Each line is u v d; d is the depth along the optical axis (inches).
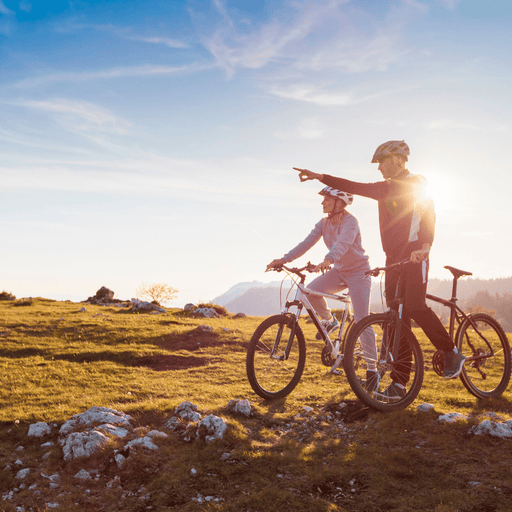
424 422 158.2
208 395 228.1
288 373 209.6
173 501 116.8
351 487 121.4
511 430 143.6
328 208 209.6
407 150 178.1
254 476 127.7
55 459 145.3
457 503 108.5
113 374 344.5
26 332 631.2
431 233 172.4
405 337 178.7
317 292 203.2
